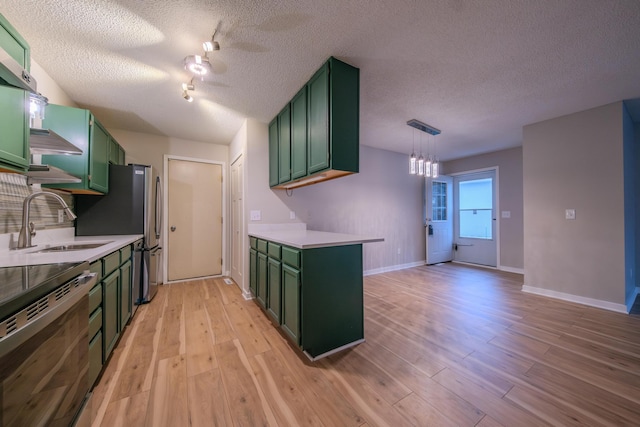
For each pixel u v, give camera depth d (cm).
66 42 166
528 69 201
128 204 269
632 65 195
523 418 122
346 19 149
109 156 262
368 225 427
